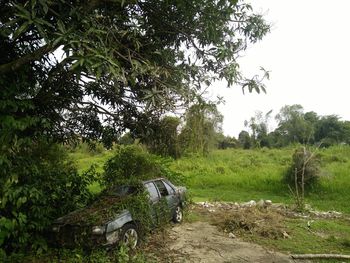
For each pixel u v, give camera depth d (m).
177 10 5.56
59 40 3.78
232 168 24.09
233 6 5.28
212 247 7.29
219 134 34.16
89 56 3.81
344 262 6.48
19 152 6.30
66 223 6.36
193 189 18.91
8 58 5.61
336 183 17.20
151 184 8.34
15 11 4.14
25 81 5.71
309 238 8.23
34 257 6.11
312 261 6.56
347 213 12.67
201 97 5.41
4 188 5.58
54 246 6.42
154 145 8.16
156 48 5.72
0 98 5.26
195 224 9.34
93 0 4.49
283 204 13.66
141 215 7.02
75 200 7.90
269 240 7.95
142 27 5.55
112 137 8.08
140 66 4.75
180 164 23.81
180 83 5.48
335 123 49.75
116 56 5.16
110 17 5.07
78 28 4.43
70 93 6.85
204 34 5.53
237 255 6.81
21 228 6.09
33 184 6.56
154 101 4.95
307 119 53.62
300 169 17.27
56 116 7.02
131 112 7.34
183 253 6.81
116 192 7.72
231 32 5.64
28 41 5.51
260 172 21.08
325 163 22.88
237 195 17.09
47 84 6.05
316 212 12.02
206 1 5.26
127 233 6.59
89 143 8.39
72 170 8.79
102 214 6.48
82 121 7.84
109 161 10.79
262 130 55.41
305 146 18.41
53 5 4.44
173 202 8.93
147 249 6.93
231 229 8.77
